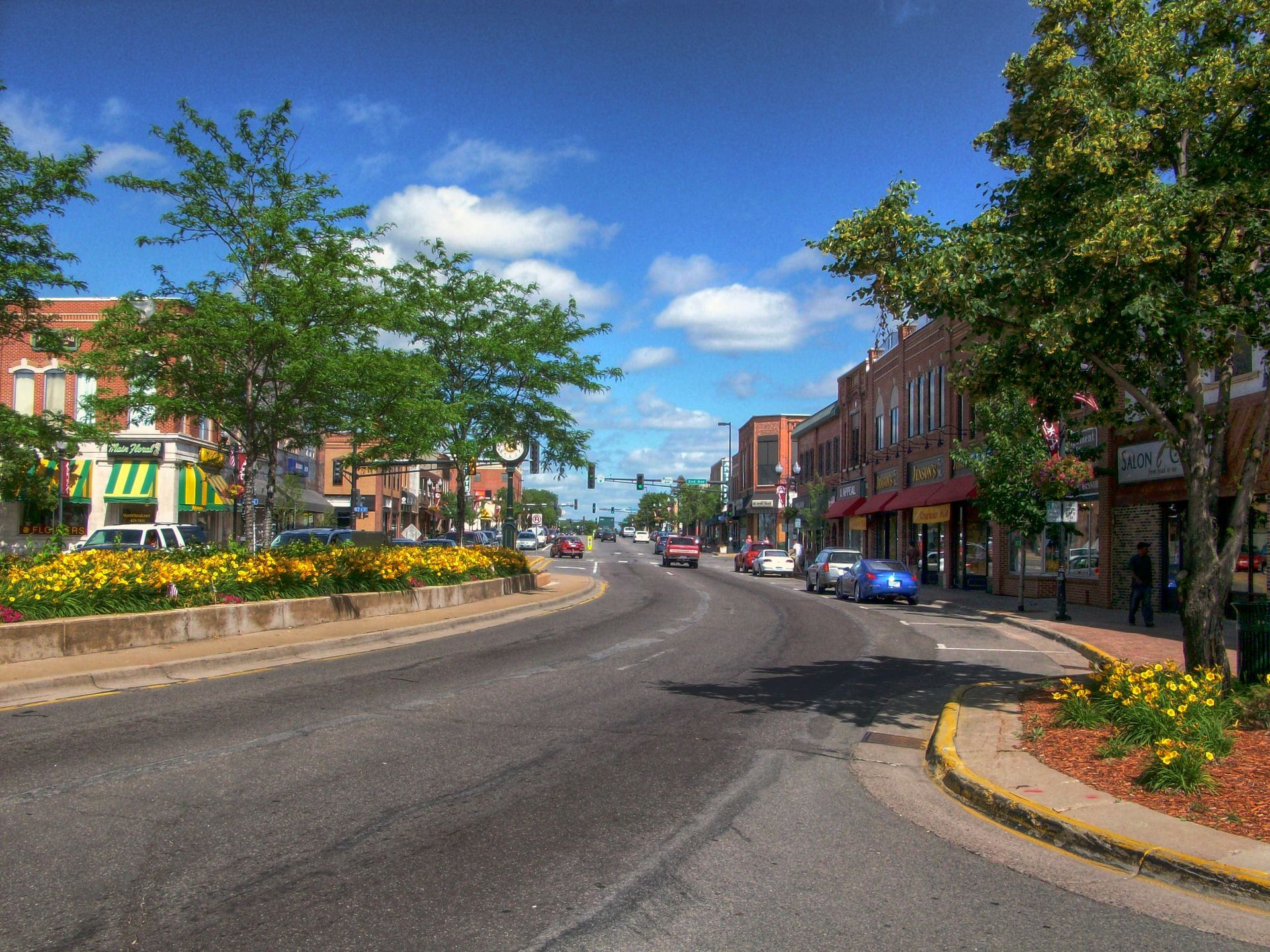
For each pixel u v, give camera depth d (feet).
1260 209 28.94
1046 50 31.99
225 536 129.49
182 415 54.54
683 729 29.81
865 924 15.25
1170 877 17.42
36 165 50.44
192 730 28.09
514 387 80.12
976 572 107.55
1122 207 26.43
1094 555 81.05
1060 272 28.76
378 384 56.80
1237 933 15.21
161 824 19.34
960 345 33.91
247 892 15.87
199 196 53.06
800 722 31.53
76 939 13.96
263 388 56.34
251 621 47.85
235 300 50.78
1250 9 29.58
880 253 30.58
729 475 306.96
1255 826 19.22
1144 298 26.91
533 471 81.87
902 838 19.85
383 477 203.00
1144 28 30.40
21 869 16.79
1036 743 26.71
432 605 64.28
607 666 43.04
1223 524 63.31
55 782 22.27
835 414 168.96
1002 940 14.74
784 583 129.08
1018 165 32.65
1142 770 22.93
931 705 35.40
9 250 50.96
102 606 41.86
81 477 109.19
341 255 54.85
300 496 136.36
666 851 18.48
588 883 16.65
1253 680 30.60
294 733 27.91
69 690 34.01
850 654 50.37
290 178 54.65
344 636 47.88
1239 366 60.13
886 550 140.26
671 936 14.55
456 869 17.19
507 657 45.37
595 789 22.67
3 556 48.06
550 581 103.40
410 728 28.89
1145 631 61.31
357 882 16.44
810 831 20.07
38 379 107.86
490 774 23.77
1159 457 69.15
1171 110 29.91
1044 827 19.90
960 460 81.00
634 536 419.54
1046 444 72.54
